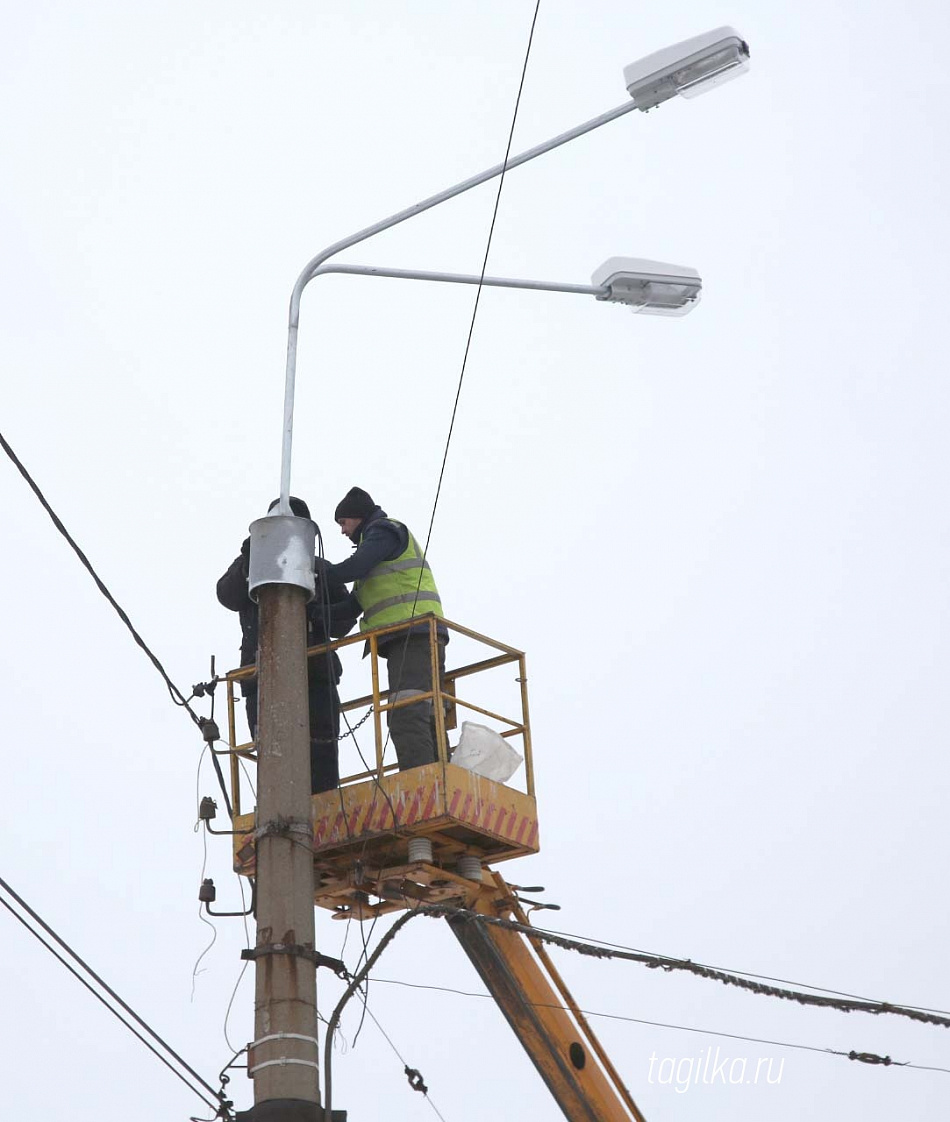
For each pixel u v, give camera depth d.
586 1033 30.67
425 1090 25.53
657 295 28.27
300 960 21.45
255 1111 20.61
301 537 23.77
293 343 25.64
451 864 29.91
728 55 26.00
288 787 22.36
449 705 31.22
